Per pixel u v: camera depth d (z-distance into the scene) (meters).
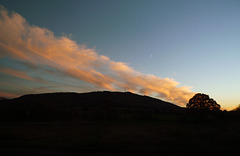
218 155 7.57
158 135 12.84
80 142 10.28
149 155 7.68
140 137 11.95
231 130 14.19
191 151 8.01
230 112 28.69
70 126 20.58
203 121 25.34
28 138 11.67
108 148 8.70
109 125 21.19
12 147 9.19
